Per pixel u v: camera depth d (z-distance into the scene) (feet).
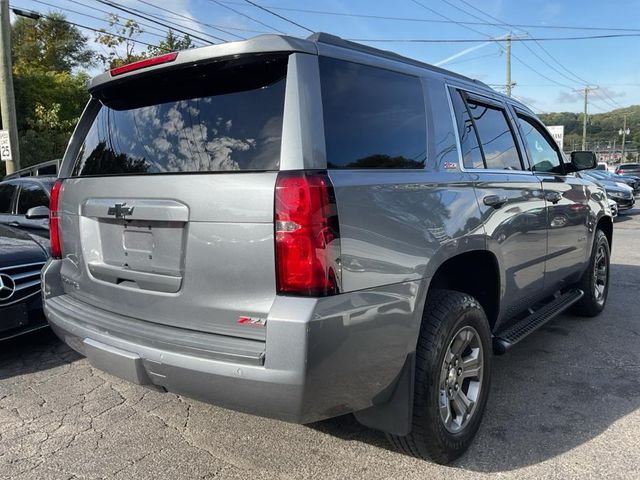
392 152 8.64
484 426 10.63
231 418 11.14
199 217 7.68
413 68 9.91
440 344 8.68
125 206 8.63
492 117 12.30
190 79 8.55
